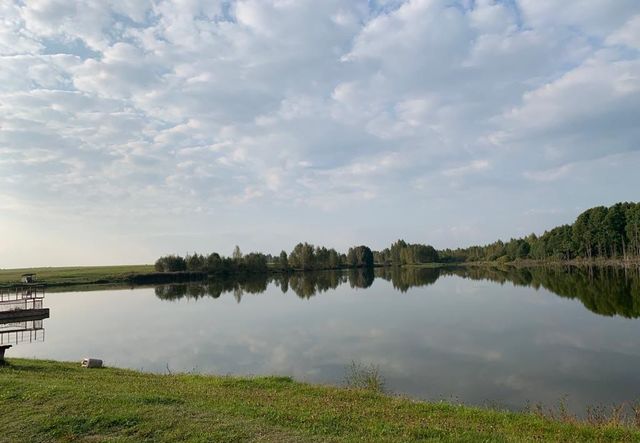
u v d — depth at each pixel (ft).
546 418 46.91
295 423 38.14
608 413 56.44
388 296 221.66
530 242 565.94
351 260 620.90
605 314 138.51
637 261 378.32
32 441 33.99
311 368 83.46
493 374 76.48
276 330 130.62
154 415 38.70
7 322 81.25
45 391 44.80
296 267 549.13
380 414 43.27
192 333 130.72
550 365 81.66
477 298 197.36
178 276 411.54
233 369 84.74
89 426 36.45
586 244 426.10
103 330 140.56
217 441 33.71
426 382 72.08
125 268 554.05
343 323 139.33
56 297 261.24
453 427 39.45
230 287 318.65
